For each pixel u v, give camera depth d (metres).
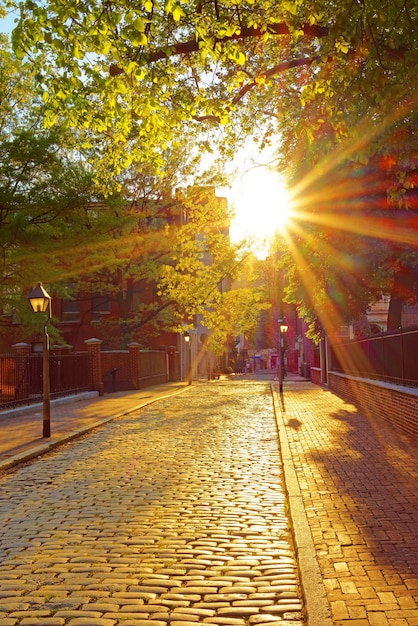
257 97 12.50
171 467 10.41
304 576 4.81
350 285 19.61
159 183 33.88
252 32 7.03
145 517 7.12
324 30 6.77
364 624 3.94
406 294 18.05
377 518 6.54
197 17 6.57
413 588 4.55
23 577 5.24
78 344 43.62
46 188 23.45
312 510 6.93
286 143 15.91
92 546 6.07
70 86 6.81
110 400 26.34
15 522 7.13
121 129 8.40
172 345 47.72
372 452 10.80
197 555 5.70
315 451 11.22
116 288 36.75
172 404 24.73
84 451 12.80
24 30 5.95
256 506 7.55
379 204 14.19
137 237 29.50
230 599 4.64
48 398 14.56
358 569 4.98
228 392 31.91
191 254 24.08
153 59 7.28
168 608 4.50
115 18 5.74
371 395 17.50
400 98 5.73
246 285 28.45
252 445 12.88
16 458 11.54
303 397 26.03
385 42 5.71
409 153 6.04
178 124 8.53
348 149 6.41
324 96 6.54
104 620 4.30
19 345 22.53
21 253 23.16
